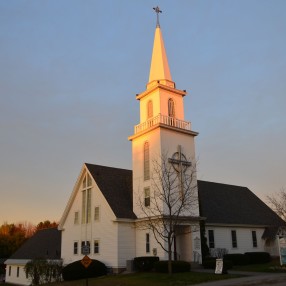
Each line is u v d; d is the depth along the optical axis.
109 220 35.00
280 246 32.56
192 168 36.78
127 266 33.06
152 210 34.19
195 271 30.19
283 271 28.78
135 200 36.44
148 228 33.38
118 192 37.84
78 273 32.22
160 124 34.91
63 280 33.94
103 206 36.25
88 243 37.47
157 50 40.25
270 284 20.75
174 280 24.55
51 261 40.16
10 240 82.50
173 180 34.50
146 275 28.66
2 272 67.62
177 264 29.28
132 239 35.00
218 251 39.06
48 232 51.28
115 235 33.97
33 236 53.66
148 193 35.16
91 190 38.72
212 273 27.97
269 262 40.62
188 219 34.22
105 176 39.31
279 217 49.94
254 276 25.41
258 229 45.84
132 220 35.19
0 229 99.88
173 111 37.97
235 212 45.31
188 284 22.69
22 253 49.97
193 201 35.41
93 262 32.91
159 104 36.88
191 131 37.34
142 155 36.84
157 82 37.62
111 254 34.00
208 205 43.31
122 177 40.72
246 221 44.44
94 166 40.06
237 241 42.56
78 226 39.56
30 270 38.91
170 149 35.50
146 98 38.75
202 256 35.00
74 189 41.09
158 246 32.62
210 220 40.12
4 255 79.19
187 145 37.22
